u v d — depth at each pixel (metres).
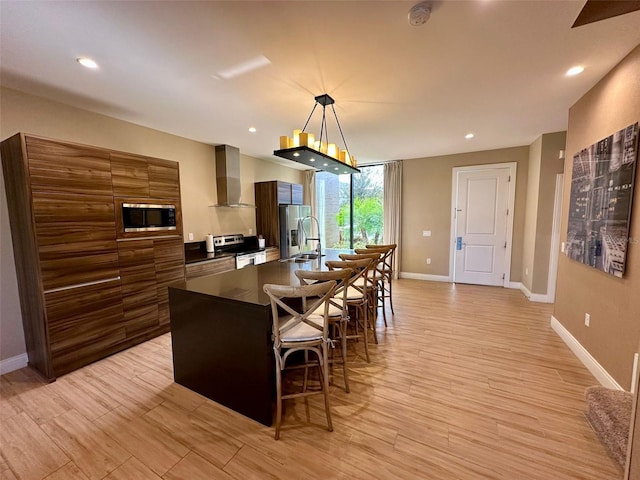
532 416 1.92
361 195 6.59
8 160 2.39
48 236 2.35
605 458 1.59
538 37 1.86
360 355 2.79
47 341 2.38
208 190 4.64
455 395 2.16
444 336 3.21
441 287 5.33
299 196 6.30
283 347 1.85
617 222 2.10
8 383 2.38
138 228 3.01
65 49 1.96
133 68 2.22
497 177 5.18
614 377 2.14
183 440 1.76
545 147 4.15
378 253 3.08
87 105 2.94
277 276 2.70
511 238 5.14
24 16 1.61
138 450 1.68
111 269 2.79
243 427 1.86
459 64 2.20
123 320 2.91
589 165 2.53
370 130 3.86
